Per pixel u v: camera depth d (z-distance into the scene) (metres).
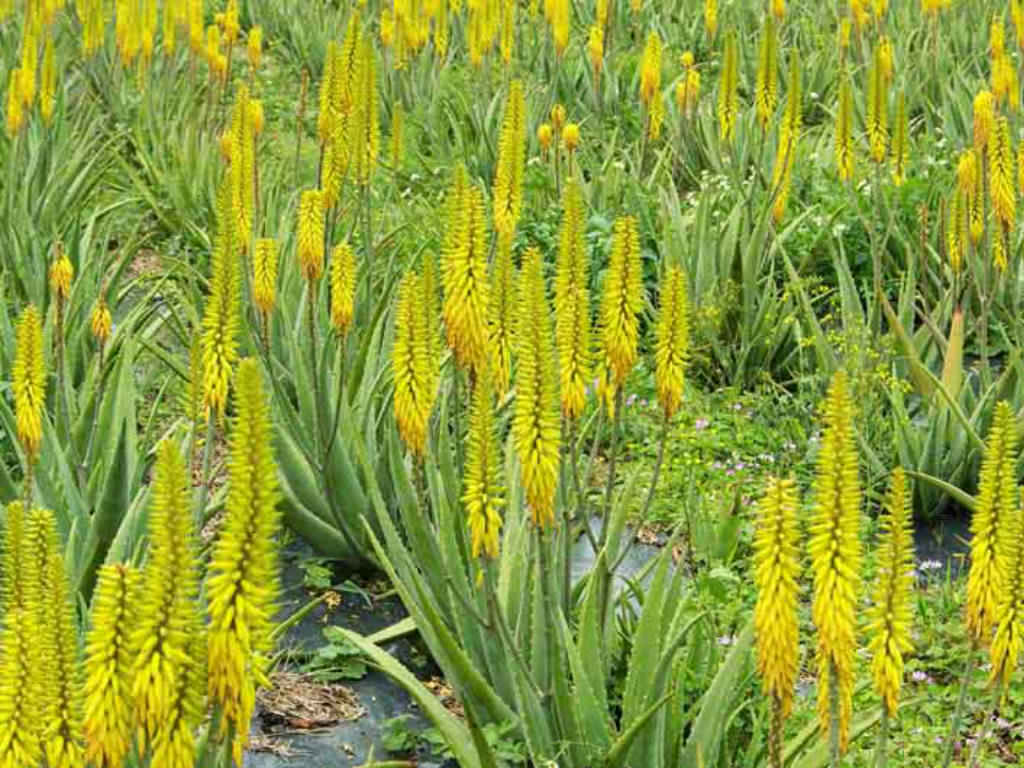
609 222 8.81
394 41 12.21
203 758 2.99
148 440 5.90
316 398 5.41
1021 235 8.02
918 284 8.72
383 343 6.34
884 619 2.77
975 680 4.89
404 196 10.28
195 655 2.42
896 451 6.47
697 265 8.09
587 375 3.89
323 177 6.20
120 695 2.35
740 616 5.08
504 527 4.86
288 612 5.48
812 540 2.67
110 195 10.33
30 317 4.11
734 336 7.81
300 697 4.93
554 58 12.34
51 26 10.80
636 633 4.04
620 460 6.83
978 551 2.95
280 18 15.52
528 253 3.49
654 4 15.84
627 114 11.84
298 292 7.08
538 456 3.43
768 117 8.10
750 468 6.57
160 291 8.55
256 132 6.25
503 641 3.94
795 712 4.61
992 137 6.28
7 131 9.30
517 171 4.83
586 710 4.02
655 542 6.20
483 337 3.94
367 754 4.66
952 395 6.72
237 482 2.38
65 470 5.11
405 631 5.20
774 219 7.61
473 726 3.64
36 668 2.38
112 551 4.51
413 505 4.74
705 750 3.93
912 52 13.16
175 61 13.20
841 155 7.37
